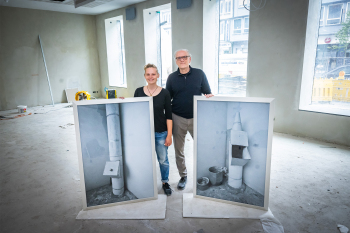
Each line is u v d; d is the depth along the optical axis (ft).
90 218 6.67
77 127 6.48
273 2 13.06
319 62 13.01
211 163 7.19
